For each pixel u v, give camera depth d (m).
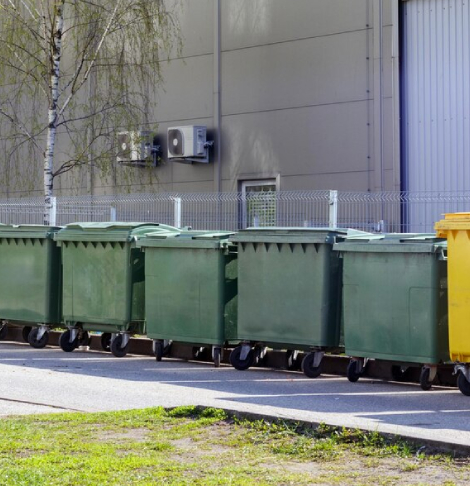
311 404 10.55
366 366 12.72
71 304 15.54
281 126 24.02
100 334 16.56
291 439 8.03
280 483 6.64
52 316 16.00
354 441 7.85
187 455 7.52
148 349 15.65
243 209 21.14
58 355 15.27
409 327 11.90
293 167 23.77
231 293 13.90
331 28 23.08
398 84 21.91
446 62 21.36
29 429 8.44
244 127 24.69
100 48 23.86
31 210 23.94
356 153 22.62
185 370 13.60
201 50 25.50
